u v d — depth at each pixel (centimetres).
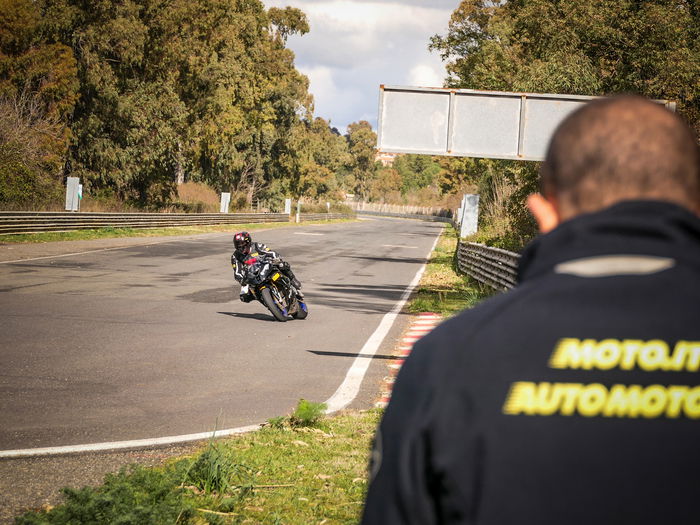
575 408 118
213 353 1087
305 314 1487
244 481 546
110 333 1204
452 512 121
